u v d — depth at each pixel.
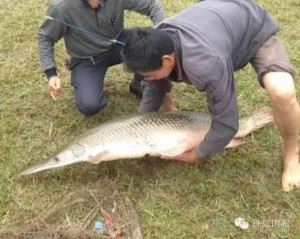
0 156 3.00
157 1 3.10
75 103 3.33
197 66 2.19
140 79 3.35
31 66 3.74
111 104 3.43
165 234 2.56
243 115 3.29
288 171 2.77
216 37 2.27
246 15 2.49
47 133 3.20
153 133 2.73
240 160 2.95
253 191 2.77
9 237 2.44
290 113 2.49
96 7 2.90
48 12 2.92
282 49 2.59
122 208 2.64
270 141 3.08
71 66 3.24
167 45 2.17
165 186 2.82
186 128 2.76
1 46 3.94
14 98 3.45
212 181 2.83
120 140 2.70
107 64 3.24
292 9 4.38
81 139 2.73
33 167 2.74
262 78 2.54
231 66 2.29
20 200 2.74
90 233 2.45
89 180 2.86
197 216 2.64
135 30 2.19
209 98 2.31
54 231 2.43
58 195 2.78
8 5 4.44
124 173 2.89
